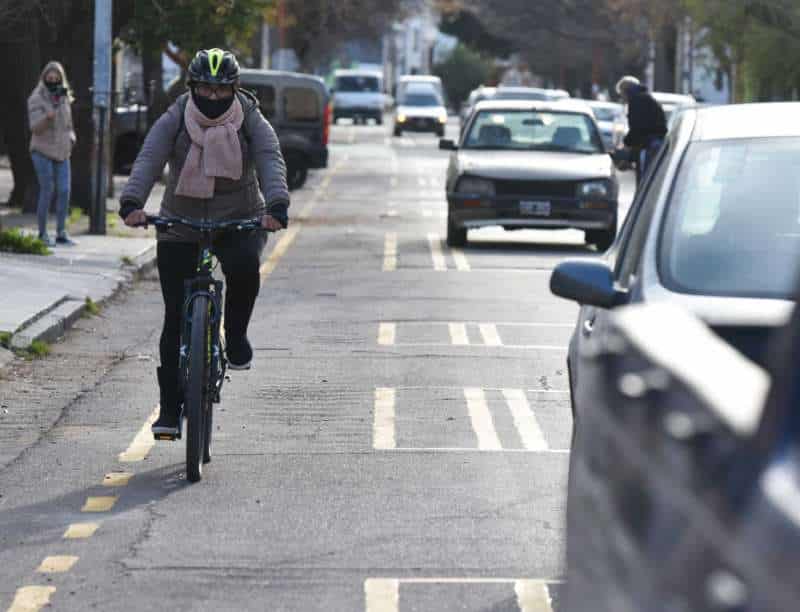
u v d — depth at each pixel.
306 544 20.03
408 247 67.06
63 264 53.06
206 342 23.92
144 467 24.97
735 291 16.42
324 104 108.50
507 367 35.47
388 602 17.42
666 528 6.18
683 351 6.62
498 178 66.00
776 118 19.28
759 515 5.74
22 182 78.88
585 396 8.46
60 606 17.23
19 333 37.78
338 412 29.86
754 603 5.64
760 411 6.11
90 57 77.81
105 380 33.84
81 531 20.67
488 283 53.12
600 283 16.88
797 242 17.03
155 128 24.23
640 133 77.94
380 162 145.62
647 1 169.62
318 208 91.56
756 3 95.81
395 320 43.44
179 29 81.81
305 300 48.03
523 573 18.66
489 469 24.80
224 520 21.33
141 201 23.94
